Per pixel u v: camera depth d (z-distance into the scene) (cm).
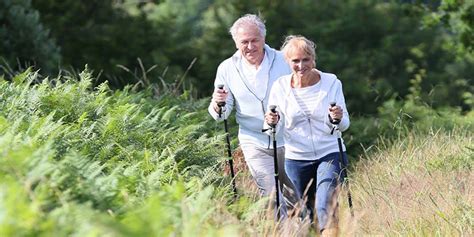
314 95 1162
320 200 1132
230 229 747
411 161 1533
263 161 1246
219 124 1786
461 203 1201
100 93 1474
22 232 661
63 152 1108
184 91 2011
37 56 2747
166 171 1191
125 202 844
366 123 2236
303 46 1141
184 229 759
